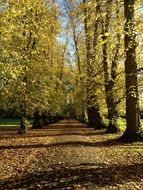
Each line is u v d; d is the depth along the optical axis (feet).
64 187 34.73
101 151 60.13
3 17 66.28
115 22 66.18
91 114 160.97
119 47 85.30
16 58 66.49
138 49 79.15
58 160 50.90
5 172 43.57
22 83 76.33
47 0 139.23
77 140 82.69
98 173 41.14
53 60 162.09
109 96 102.27
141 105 95.14
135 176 39.99
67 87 218.79
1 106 93.81
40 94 101.91
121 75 99.60
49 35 121.60
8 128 152.76
